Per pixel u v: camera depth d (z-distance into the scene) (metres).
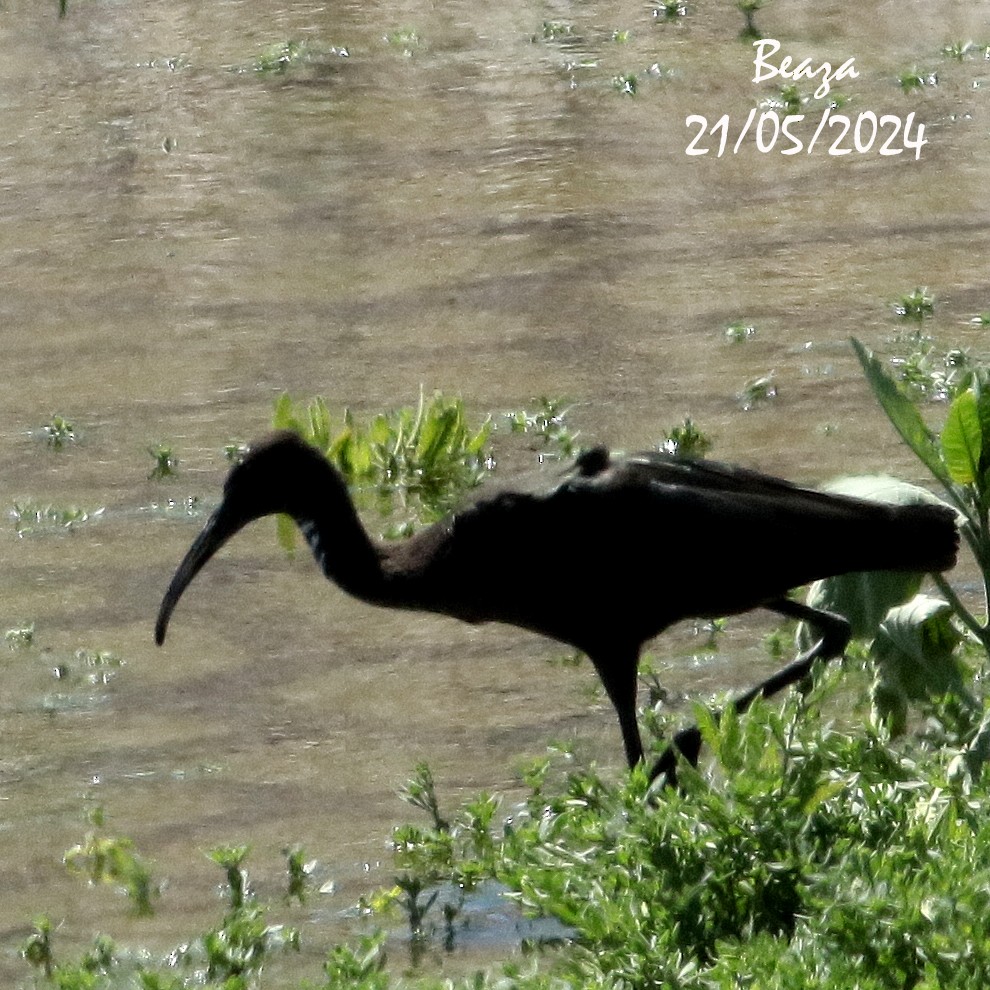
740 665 11.14
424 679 11.31
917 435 9.60
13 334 16.75
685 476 9.69
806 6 22.86
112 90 21.98
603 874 7.51
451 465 13.59
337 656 11.64
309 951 8.65
